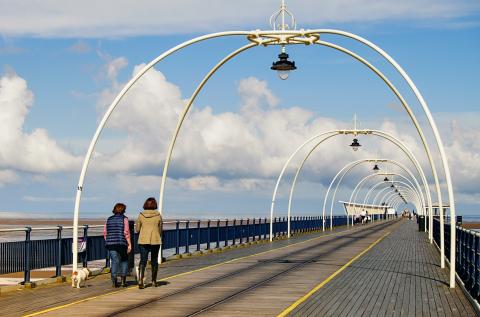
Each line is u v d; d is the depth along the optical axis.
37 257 16.88
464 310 12.90
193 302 13.80
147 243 16.39
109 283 17.59
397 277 19.06
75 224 17.86
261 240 42.28
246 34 18.30
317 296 14.79
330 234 54.22
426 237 47.44
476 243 14.77
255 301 13.93
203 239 31.03
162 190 23.89
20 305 13.39
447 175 17.34
